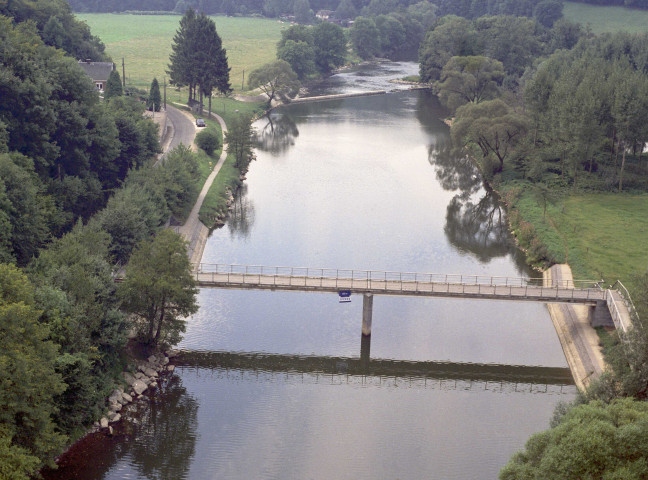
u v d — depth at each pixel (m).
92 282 85.88
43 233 104.69
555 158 180.88
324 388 94.06
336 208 158.62
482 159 184.88
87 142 130.50
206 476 76.94
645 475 57.44
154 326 96.62
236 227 146.12
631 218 148.25
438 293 103.12
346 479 77.12
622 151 185.00
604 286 116.56
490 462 80.06
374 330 107.69
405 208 160.25
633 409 62.78
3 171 100.50
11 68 124.69
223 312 110.50
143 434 82.56
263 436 83.94
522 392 94.56
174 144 187.38
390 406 90.81
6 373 64.56
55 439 70.12
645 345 75.56
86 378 77.88
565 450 59.16
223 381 94.00
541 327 109.69
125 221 110.69
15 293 72.00
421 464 79.75
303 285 103.00
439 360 101.12
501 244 141.62
